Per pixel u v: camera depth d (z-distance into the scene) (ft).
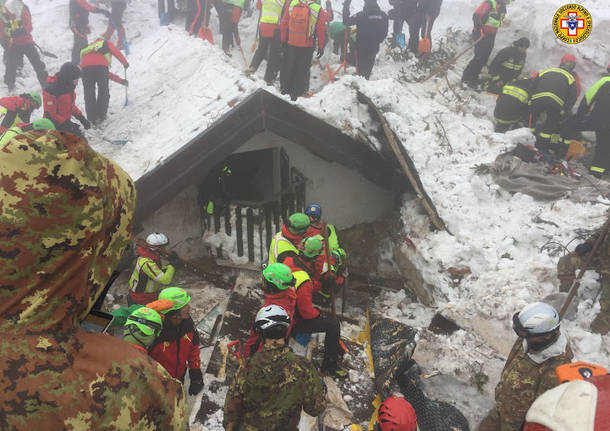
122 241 2.64
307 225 15.80
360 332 18.21
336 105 21.54
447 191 21.42
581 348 14.99
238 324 18.17
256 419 10.25
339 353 15.65
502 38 31.83
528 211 20.59
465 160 23.12
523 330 10.15
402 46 33.55
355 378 15.75
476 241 19.57
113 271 2.64
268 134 22.31
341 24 32.45
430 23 31.63
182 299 12.62
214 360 16.22
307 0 23.20
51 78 21.42
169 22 38.34
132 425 2.39
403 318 19.58
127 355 2.53
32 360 2.23
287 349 10.22
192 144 18.92
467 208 20.80
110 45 24.39
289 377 10.02
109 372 2.39
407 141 22.48
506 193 21.80
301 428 13.46
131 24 39.32
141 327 11.43
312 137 20.86
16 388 2.18
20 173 2.23
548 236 18.98
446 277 19.25
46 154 2.25
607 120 22.85
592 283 16.40
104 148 22.24
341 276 18.30
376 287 22.15
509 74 28.27
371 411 14.64
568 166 23.40
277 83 28.50
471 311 17.74
